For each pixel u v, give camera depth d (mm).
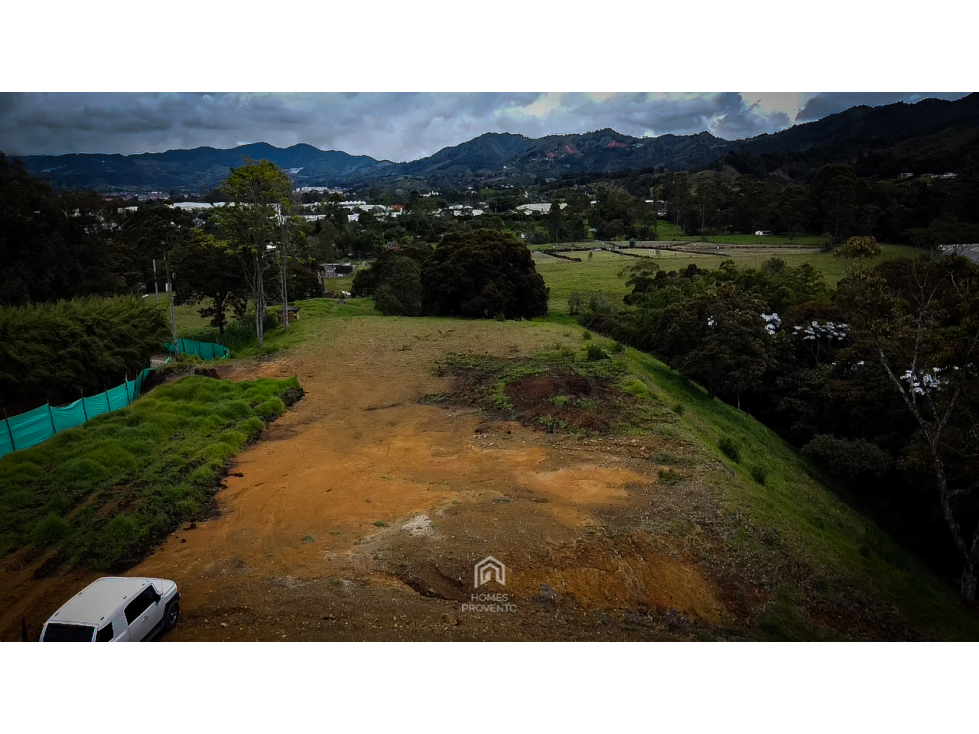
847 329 35625
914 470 25969
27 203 38531
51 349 26531
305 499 17906
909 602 16734
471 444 22328
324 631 11852
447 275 50281
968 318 22156
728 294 33438
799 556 16188
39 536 15133
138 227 91688
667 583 14133
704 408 30094
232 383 27453
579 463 20250
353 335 39812
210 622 12211
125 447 20109
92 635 10258
